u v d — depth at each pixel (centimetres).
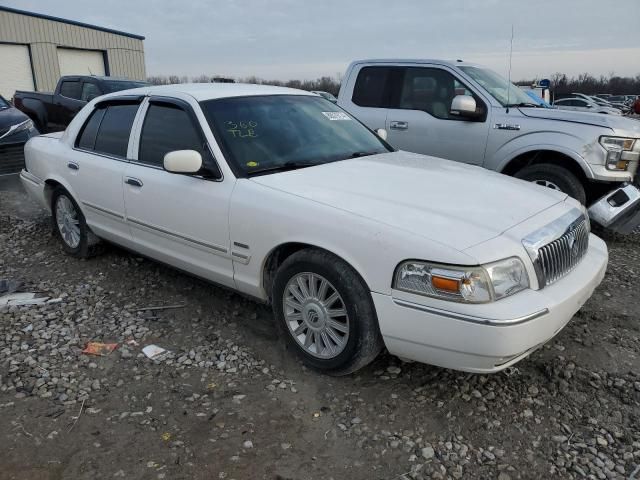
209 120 391
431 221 298
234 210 357
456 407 306
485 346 269
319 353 334
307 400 314
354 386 326
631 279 491
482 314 267
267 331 392
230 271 377
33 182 562
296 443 279
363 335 306
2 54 2308
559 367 343
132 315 418
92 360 356
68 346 373
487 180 376
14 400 315
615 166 563
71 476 257
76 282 483
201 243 386
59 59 2512
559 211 342
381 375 337
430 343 283
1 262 536
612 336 384
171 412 303
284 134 410
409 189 343
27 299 446
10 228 645
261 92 445
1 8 2262
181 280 482
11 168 807
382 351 362
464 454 271
